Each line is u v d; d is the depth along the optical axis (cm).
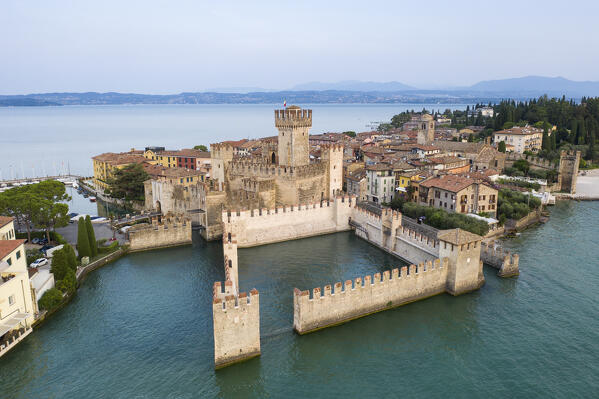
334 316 5981
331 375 5034
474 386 4878
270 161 13138
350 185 14412
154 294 7081
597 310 6494
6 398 4662
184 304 6706
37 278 6962
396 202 12069
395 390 4816
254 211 9469
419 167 14112
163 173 14700
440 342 5684
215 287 5344
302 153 11806
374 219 9612
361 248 9425
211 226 10075
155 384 4859
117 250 8925
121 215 12950
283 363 5216
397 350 5506
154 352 5441
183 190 11450
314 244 9731
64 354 5428
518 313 6394
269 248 9456
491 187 11231
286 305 6606
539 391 4797
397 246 8812
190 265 8419
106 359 5316
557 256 8725
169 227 9525
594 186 16200
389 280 6369
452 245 6788
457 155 17612
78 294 7112
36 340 5741
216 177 12100
